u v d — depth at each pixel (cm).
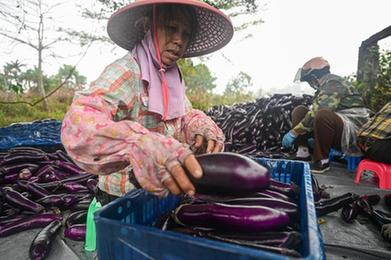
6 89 1346
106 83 133
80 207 274
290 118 554
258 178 87
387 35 544
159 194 92
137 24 161
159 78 156
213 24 172
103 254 89
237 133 577
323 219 252
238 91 1955
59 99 1669
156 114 157
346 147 405
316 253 69
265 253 67
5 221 244
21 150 396
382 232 217
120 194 175
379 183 339
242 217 106
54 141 471
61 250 206
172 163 82
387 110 344
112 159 94
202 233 112
